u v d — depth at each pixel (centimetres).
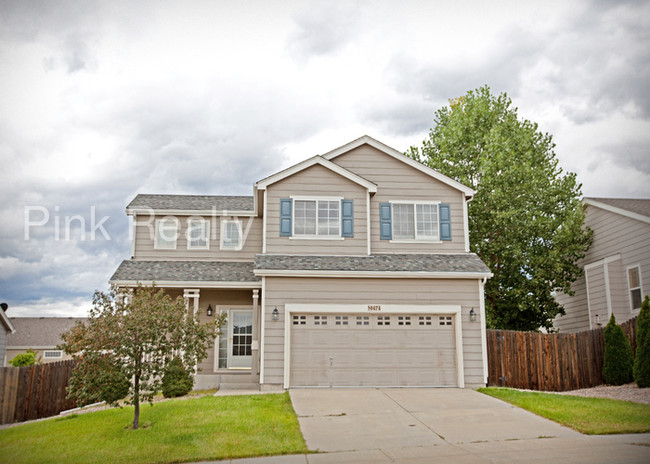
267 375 1661
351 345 1708
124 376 1170
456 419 1255
